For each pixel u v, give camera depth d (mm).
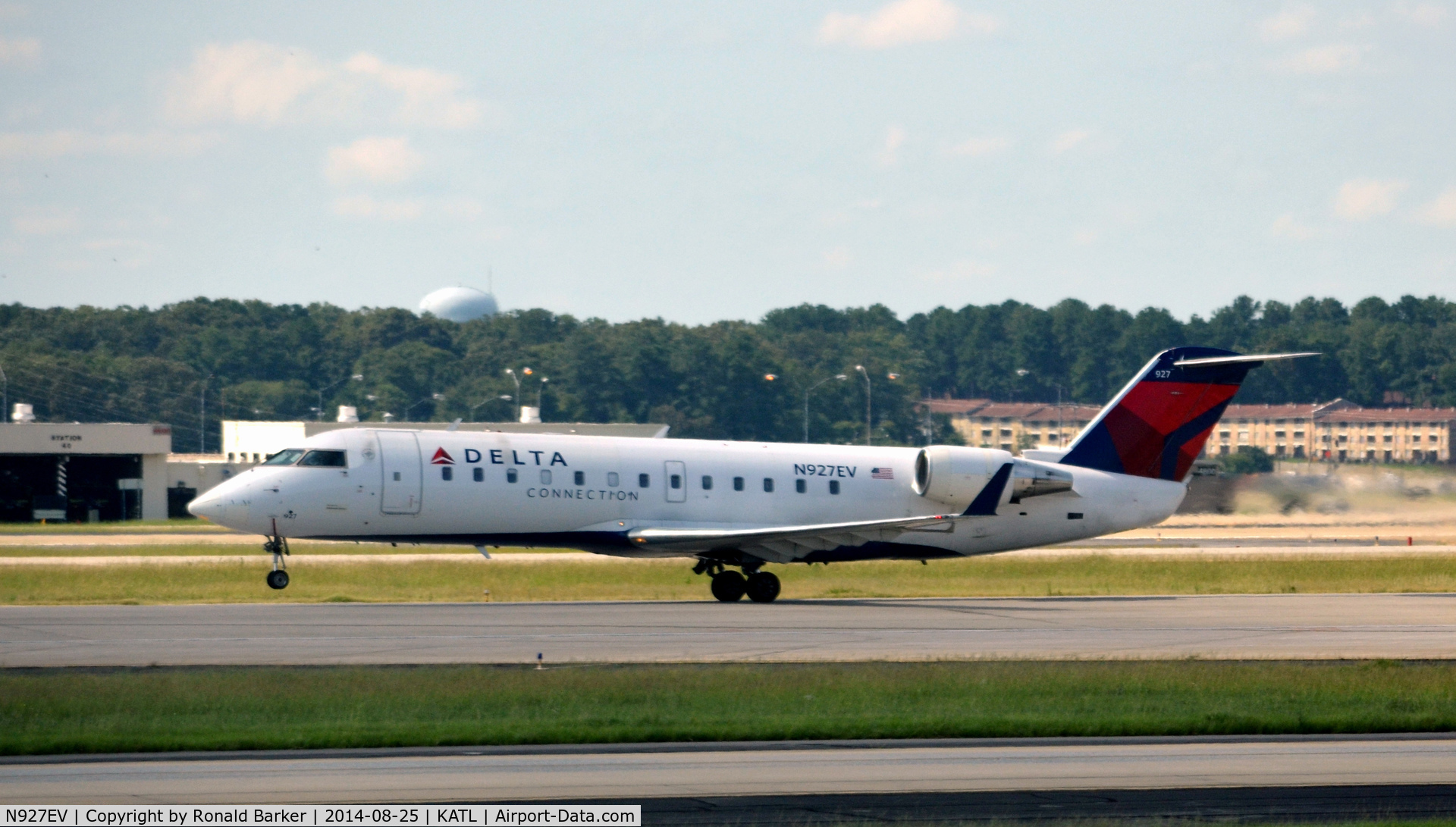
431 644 103375
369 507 140625
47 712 73188
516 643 104875
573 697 79688
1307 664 97062
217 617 120500
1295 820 55812
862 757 67000
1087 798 59094
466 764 64500
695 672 88750
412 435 145250
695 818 55438
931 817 55719
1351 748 70312
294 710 75125
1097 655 102250
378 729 70688
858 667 92812
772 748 68875
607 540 147250
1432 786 61844
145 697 77562
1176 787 61375
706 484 151500
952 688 84125
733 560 151500
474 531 144500
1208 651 105125
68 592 142125
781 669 91188
